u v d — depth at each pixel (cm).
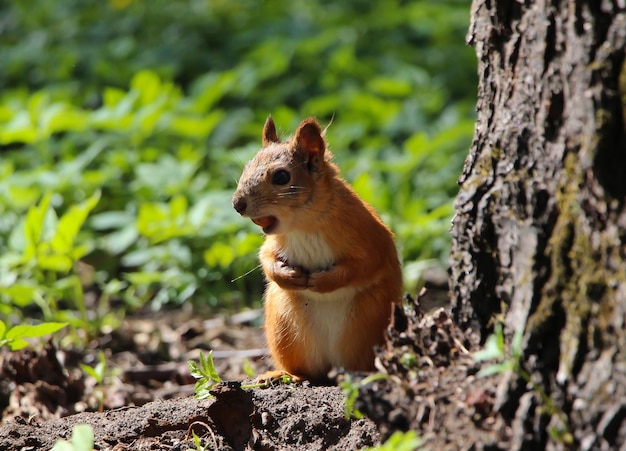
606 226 600
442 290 1508
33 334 894
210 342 1330
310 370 962
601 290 596
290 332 955
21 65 2492
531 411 611
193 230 1450
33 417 962
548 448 601
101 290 1550
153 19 2819
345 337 943
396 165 1700
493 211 690
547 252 635
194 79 2472
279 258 957
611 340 586
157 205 1548
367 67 2372
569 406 599
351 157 1859
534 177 654
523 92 672
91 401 1048
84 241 1589
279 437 775
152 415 820
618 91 598
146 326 1375
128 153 1805
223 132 2086
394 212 1642
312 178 925
